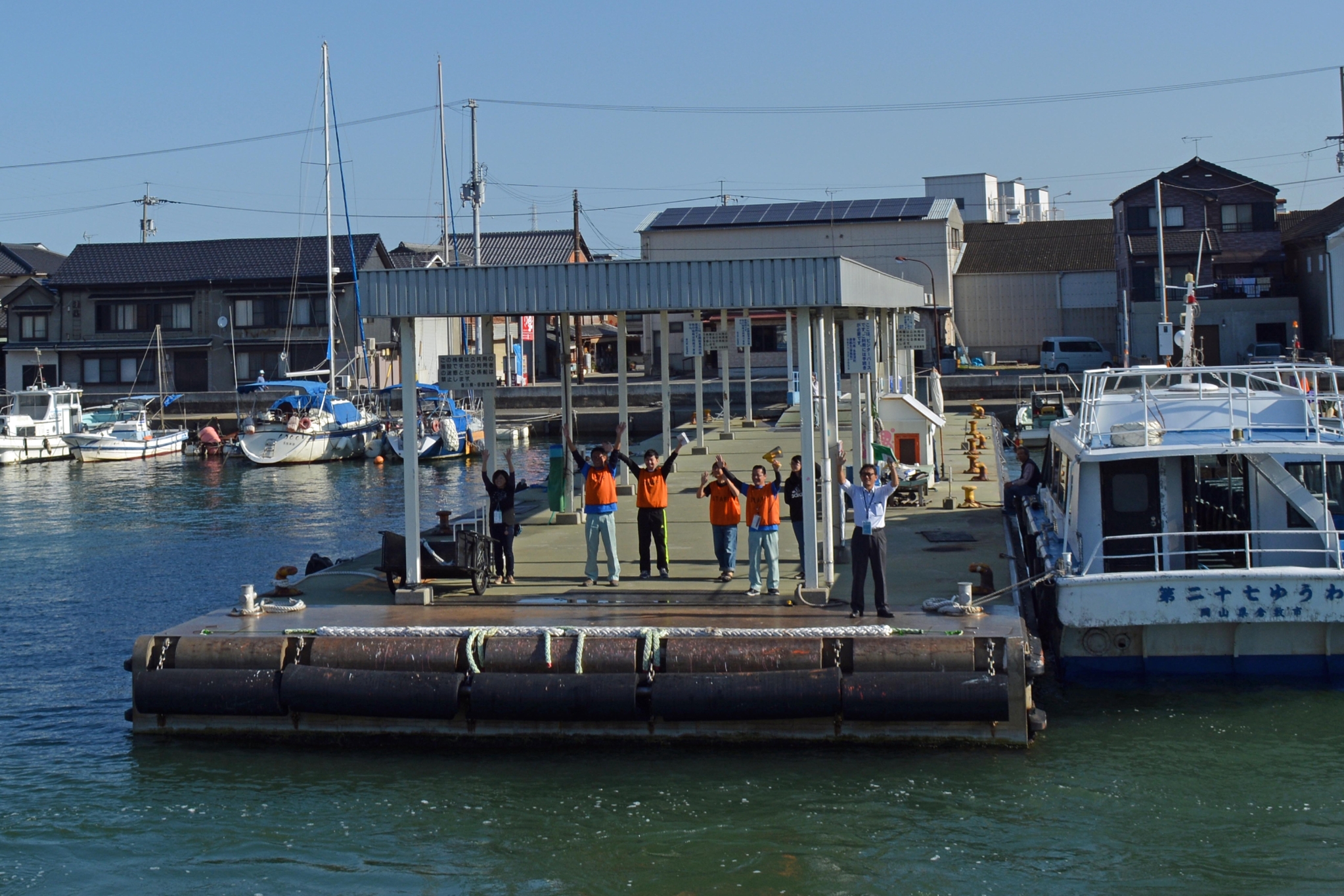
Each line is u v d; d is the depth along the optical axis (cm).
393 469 4381
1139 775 1141
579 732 1231
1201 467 1440
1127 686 1343
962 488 2288
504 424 5231
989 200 8412
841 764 1179
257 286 5969
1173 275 5506
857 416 1720
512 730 1235
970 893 946
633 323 7731
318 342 5925
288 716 1261
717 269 1352
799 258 1341
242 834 1068
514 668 1229
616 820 1076
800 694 1177
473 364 1769
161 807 1126
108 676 1570
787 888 958
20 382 6125
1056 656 1423
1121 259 5803
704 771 1172
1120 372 1475
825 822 1062
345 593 1503
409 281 1390
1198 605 1272
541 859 1014
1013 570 1545
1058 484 1691
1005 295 6375
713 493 1520
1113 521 1413
